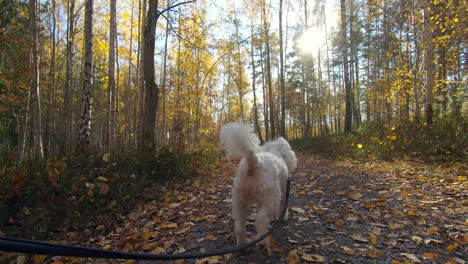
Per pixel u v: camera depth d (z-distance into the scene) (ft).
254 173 9.90
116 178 16.79
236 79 85.81
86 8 31.76
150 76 29.12
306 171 26.53
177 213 15.29
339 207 14.70
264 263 9.33
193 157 27.50
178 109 53.26
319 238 11.11
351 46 64.08
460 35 30.96
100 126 72.84
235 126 10.07
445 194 15.14
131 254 4.78
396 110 54.65
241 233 9.96
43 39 53.57
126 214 15.74
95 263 10.21
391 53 50.65
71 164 18.10
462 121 28.76
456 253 9.40
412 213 12.60
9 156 26.71
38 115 29.09
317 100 100.99
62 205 14.01
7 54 33.73
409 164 23.90
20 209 13.92
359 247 10.21
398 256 9.45
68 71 52.70
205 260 9.73
